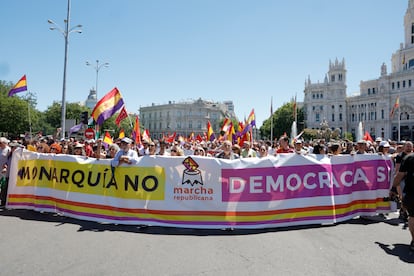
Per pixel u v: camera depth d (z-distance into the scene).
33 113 43.28
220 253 4.53
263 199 5.92
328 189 6.22
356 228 5.89
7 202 7.23
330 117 102.81
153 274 3.83
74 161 6.60
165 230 5.69
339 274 3.87
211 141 19.53
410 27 96.56
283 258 4.36
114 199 6.16
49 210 6.77
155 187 6.04
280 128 85.44
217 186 5.91
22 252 4.51
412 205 4.68
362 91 104.19
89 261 4.20
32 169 7.10
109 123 57.19
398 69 98.75
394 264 4.19
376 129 94.62
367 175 6.79
